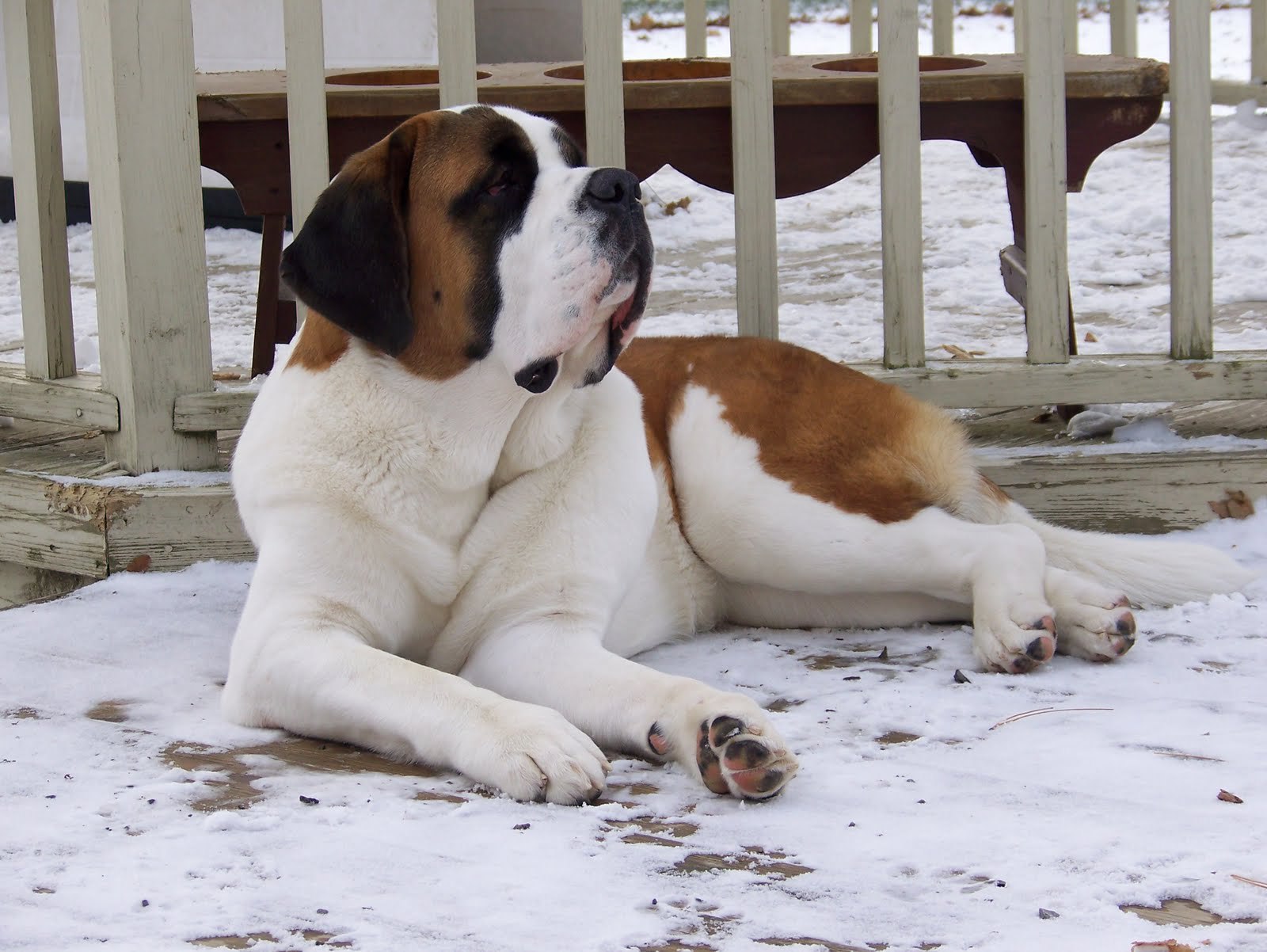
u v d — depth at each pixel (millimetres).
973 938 2637
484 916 2746
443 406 4012
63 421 6121
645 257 3904
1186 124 6031
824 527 4797
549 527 4191
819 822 3240
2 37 13805
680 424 4980
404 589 4164
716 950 2605
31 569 6012
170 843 3113
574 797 3371
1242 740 3701
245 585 5492
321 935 2668
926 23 27859
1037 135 6027
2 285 11789
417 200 3930
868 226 13289
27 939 2648
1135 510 5867
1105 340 8477
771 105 6016
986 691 4199
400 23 13906
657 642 4859
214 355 8891
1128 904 2779
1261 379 6066
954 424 5164
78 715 4117
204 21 13297
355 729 3775
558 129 4023
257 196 6367
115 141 5652
